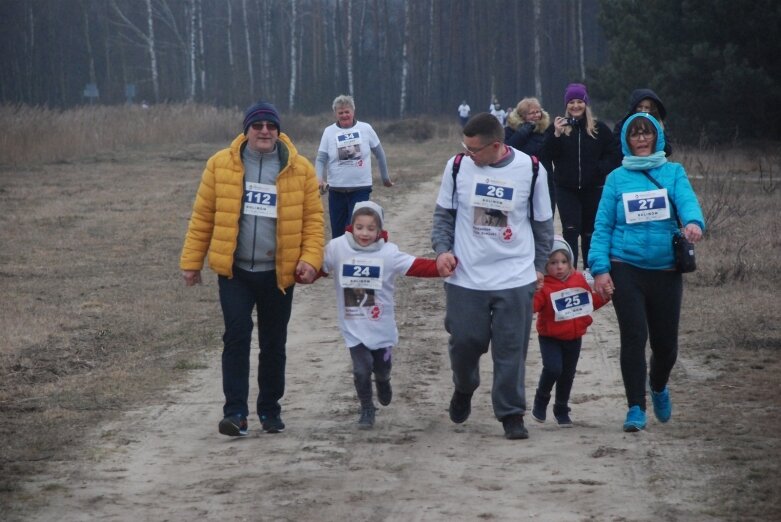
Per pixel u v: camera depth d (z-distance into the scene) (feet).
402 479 38.42
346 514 34.50
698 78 209.46
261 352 46.16
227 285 45.14
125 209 134.82
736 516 33.24
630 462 39.78
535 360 59.57
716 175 157.38
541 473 38.75
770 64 207.62
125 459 41.86
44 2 541.34
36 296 79.56
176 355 61.93
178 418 48.62
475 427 46.47
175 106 278.26
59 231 115.34
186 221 123.75
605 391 52.95
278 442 44.16
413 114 515.50
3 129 207.31
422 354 61.62
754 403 48.34
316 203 45.88
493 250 43.01
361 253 46.39
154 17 546.26
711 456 39.93
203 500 36.37
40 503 36.24
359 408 50.31
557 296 46.09
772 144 209.77
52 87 544.21
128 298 79.05
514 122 72.90
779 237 98.73
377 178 186.09
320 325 71.15
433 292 82.38
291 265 45.03
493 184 42.86
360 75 538.47
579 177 65.57
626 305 43.83
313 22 530.68
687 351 59.41
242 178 44.57
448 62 552.00
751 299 72.79
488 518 33.81
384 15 563.89
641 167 43.83
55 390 53.83
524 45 543.39
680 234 43.24
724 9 202.59
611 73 234.17
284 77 541.75
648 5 220.23
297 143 282.36
